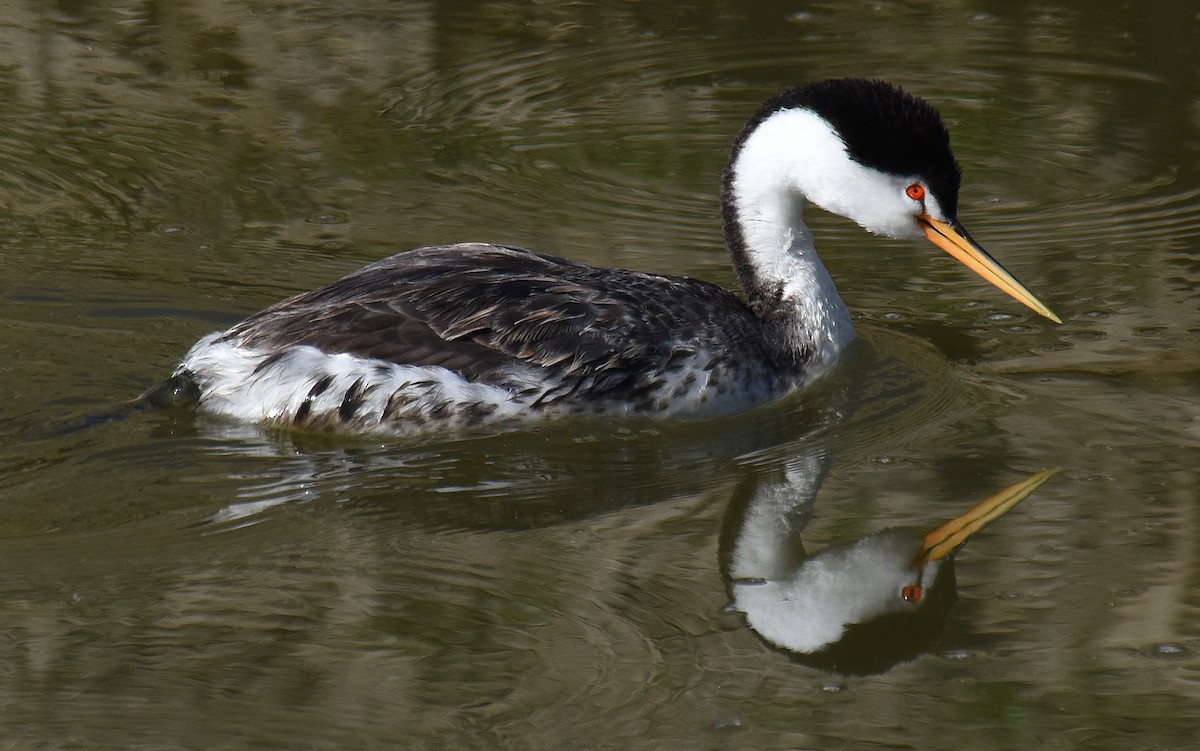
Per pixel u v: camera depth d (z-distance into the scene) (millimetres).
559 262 12203
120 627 8922
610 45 20469
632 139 17719
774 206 12664
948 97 19078
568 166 16953
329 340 11195
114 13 20609
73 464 10664
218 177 16281
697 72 19703
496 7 21484
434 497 10602
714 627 9141
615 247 14969
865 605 9398
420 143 17344
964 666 8820
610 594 9453
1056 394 12148
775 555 10023
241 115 17828
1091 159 17328
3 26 19953
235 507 10312
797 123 12492
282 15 20797
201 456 10844
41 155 16625
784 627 9156
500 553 9922
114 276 13891
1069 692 8539
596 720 8219
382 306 11375
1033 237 15336
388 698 8359
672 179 16719
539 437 11406
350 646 8812
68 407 11492
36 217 15188
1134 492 10609
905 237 12906
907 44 20703
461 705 8320
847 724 8242
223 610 9133
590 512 10539
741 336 12109
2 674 8477
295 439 11172
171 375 11750
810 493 10836
